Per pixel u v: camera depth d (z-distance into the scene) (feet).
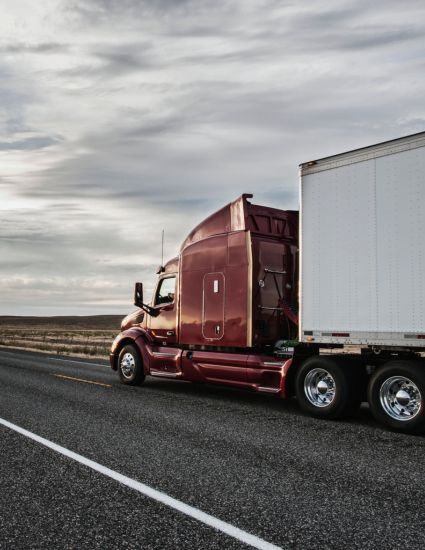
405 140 26.84
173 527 13.78
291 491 16.74
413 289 26.04
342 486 17.34
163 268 42.75
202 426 26.81
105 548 12.55
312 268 30.37
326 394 29.94
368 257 27.89
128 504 15.42
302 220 31.01
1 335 198.80
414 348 26.73
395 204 27.02
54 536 13.21
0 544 12.76
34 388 39.83
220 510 14.99
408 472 19.13
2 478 17.83
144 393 38.55
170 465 19.53
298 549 12.53
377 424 28.68
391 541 13.00
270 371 33.27
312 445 23.24
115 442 22.94
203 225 39.47
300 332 30.68
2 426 25.94
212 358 36.99
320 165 30.35
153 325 42.68
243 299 35.55
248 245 35.55
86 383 43.52
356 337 28.09
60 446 22.11
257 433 25.50
